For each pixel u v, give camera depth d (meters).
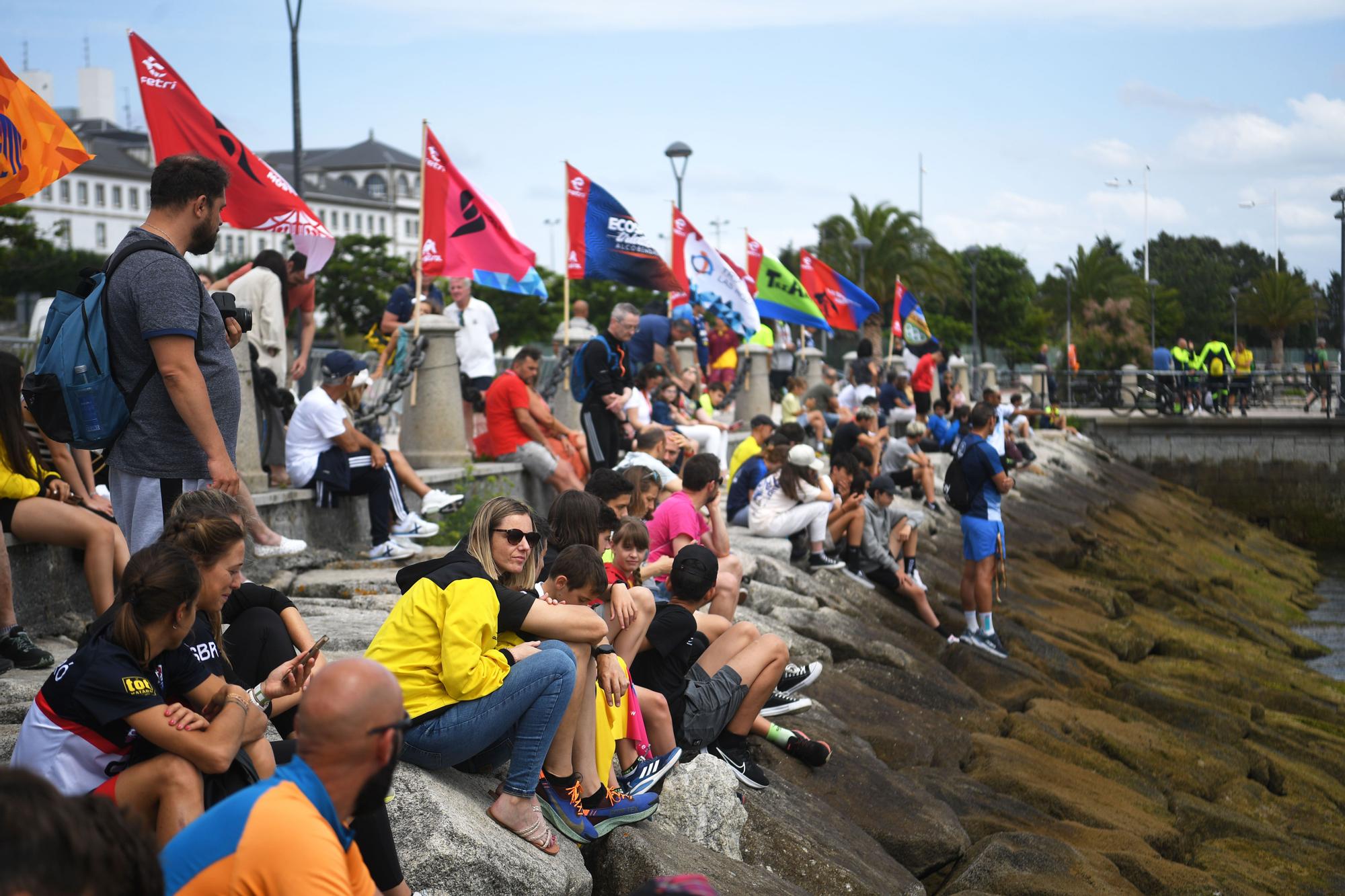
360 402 10.10
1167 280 85.75
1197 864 8.60
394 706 2.81
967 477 12.69
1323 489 33.88
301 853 2.67
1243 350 39.34
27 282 39.28
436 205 12.30
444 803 4.73
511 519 5.11
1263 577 26.00
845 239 48.78
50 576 7.06
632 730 5.97
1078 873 6.89
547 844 4.95
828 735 7.95
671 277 14.37
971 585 12.76
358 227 106.25
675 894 2.21
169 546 3.82
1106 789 9.23
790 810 6.69
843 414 20.94
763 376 23.09
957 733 9.25
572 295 45.22
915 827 7.21
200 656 4.20
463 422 12.42
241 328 5.41
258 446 9.28
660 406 14.55
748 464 13.27
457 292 13.59
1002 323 60.25
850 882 6.18
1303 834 10.11
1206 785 10.57
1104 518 25.97
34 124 5.85
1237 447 34.62
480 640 4.83
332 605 8.10
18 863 1.93
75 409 4.88
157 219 4.98
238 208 9.27
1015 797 8.53
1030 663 13.21
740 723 6.95
